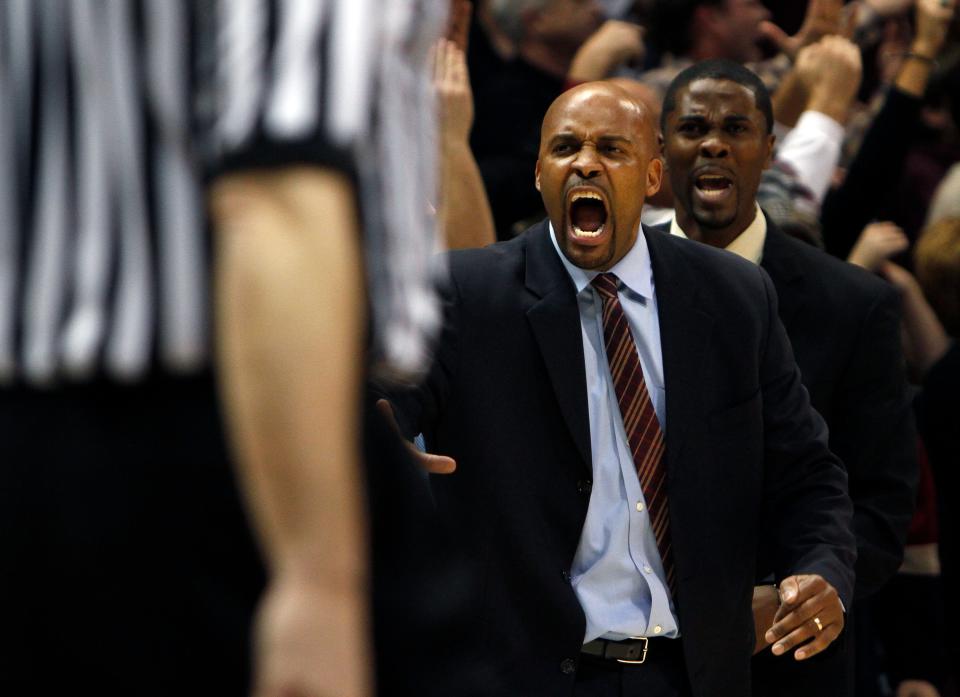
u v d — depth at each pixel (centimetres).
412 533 448
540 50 1698
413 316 410
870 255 1622
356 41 374
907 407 1267
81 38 389
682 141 1277
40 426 395
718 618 1069
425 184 426
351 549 361
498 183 1619
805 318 1249
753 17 1803
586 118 1086
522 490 1057
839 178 1730
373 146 392
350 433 365
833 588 1049
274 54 371
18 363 393
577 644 1045
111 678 398
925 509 1498
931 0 1595
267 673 361
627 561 1061
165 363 390
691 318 1088
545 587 1048
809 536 1081
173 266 388
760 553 1138
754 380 1097
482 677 473
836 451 1258
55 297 390
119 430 393
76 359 387
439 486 1062
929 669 1508
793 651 1198
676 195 1298
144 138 389
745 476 1085
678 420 1070
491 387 1066
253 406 357
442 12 425
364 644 396
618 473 1068
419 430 1044
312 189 360
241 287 359
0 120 394
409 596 443
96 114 389
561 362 1067
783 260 1265
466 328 1069
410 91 413
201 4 386
